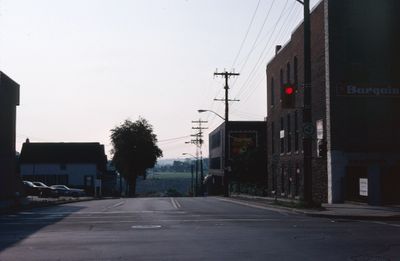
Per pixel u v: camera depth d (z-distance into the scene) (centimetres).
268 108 5672
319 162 3712
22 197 4469
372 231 1664
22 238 1509
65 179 8875
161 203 3753
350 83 3428
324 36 3556
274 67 5328
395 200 3278
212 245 1341
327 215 2320
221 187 9412
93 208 3089
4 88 3994
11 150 4222
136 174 9475
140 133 9406
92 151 9038
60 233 1634
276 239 1456
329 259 1122
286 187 4800
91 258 1150
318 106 3731
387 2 3481
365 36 3466
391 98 3450
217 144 10162
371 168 3397
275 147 5328
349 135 3412
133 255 1188
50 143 9150
